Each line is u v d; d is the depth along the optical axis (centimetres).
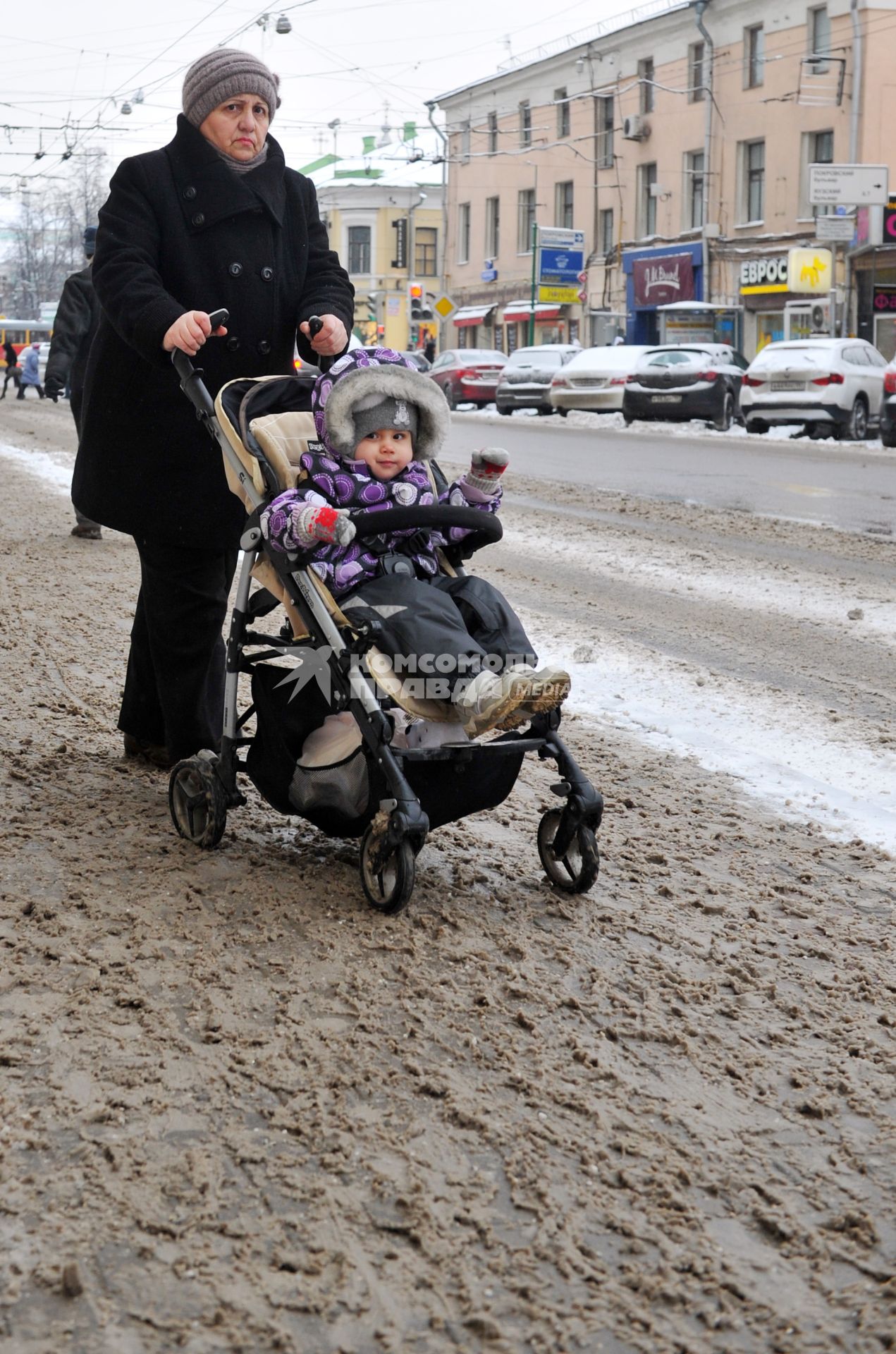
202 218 425
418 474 390
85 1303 216
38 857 404
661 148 4259
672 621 775
